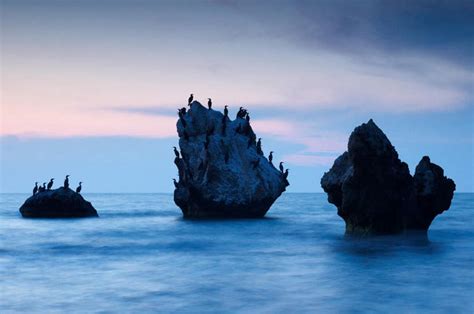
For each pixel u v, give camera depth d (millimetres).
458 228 62219
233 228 64875
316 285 26875
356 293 24875
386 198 49656
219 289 26141
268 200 83125
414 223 51562
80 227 66375
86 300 23828
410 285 26594
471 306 22438
